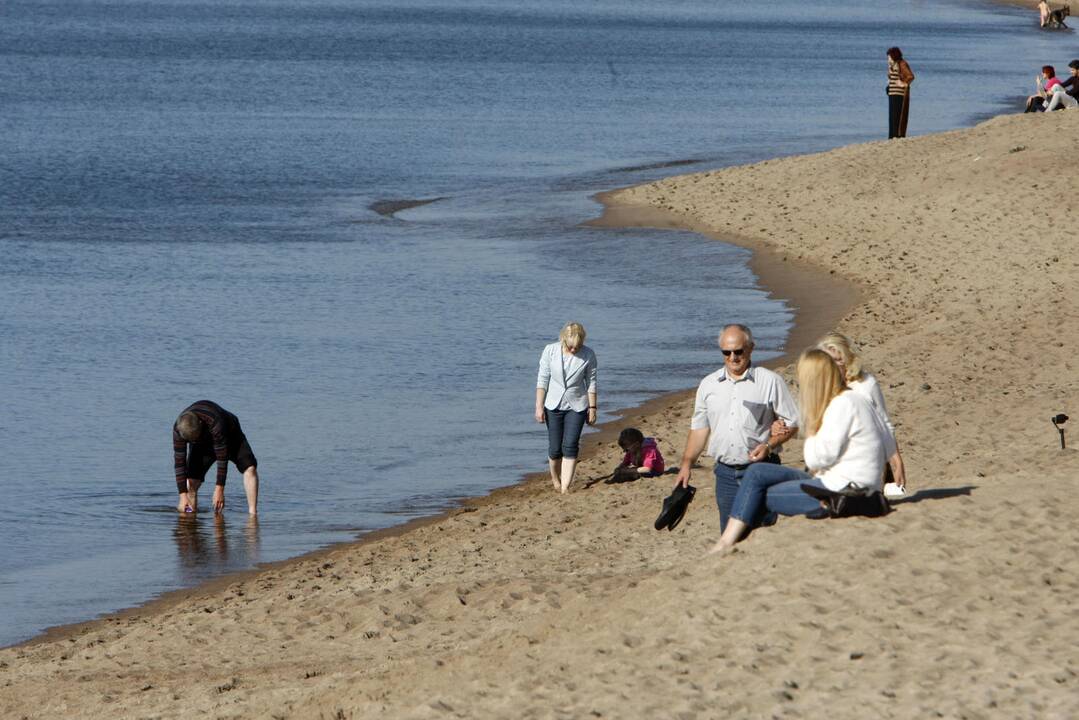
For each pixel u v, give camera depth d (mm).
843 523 27109
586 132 165750
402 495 44719
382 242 95750
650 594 25891
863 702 20156
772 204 96500
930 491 29797
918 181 94375
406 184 125812
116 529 42156
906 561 25266
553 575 32562
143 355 65562
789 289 75125
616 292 76812
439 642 28266
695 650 22891
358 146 154750
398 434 52031
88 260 90625
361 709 23484
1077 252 73312
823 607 23734
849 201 93000
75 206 114875
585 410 43188
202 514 43688
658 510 38719
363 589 33875
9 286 82062
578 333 42594
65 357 65438
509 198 114875
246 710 24984
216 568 38375
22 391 59531
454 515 42219
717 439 28578
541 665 23500
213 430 42594
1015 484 30172
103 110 195250
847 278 75750
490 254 89625
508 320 71375
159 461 49875
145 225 105125
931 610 23297
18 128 172625
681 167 133000
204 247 95000
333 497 44812
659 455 43625
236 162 142500
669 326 68500
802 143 151000
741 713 20281
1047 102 112125
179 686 27766
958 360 54312
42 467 48938
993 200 85938
